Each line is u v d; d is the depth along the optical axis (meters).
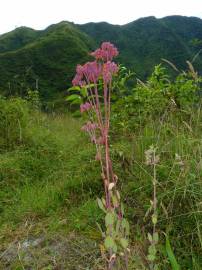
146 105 4.52
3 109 5.64
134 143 3.94
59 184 3.94
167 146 3.68
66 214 3.41
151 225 2.95
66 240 2.97
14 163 4.64
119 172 3.67
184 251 2.67
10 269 2.76
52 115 8.93
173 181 3.11
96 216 3.19
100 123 1.98
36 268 2.71
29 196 3.88
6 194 4.04
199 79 4.36
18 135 5.45
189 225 2.87
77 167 4.14
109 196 1.95
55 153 5.04
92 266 2.68
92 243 2.91
